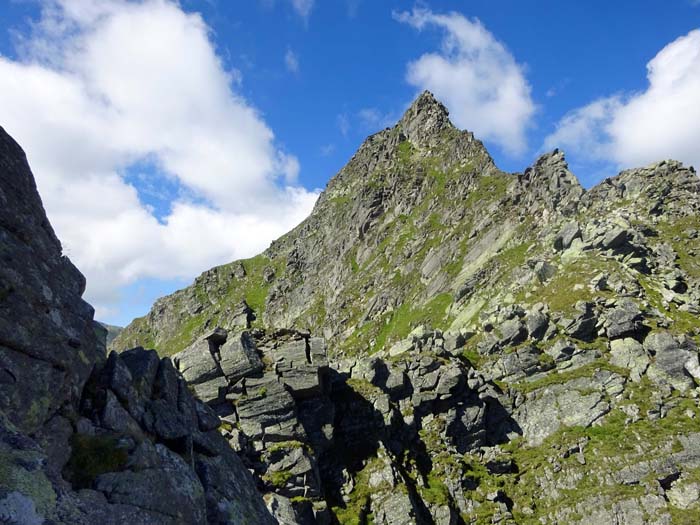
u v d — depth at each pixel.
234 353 37.28
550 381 53.72
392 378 47.75
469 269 135.00
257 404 35.47
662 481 42.97
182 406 19.84
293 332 41.09
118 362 16.83
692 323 58.06
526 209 131.75
